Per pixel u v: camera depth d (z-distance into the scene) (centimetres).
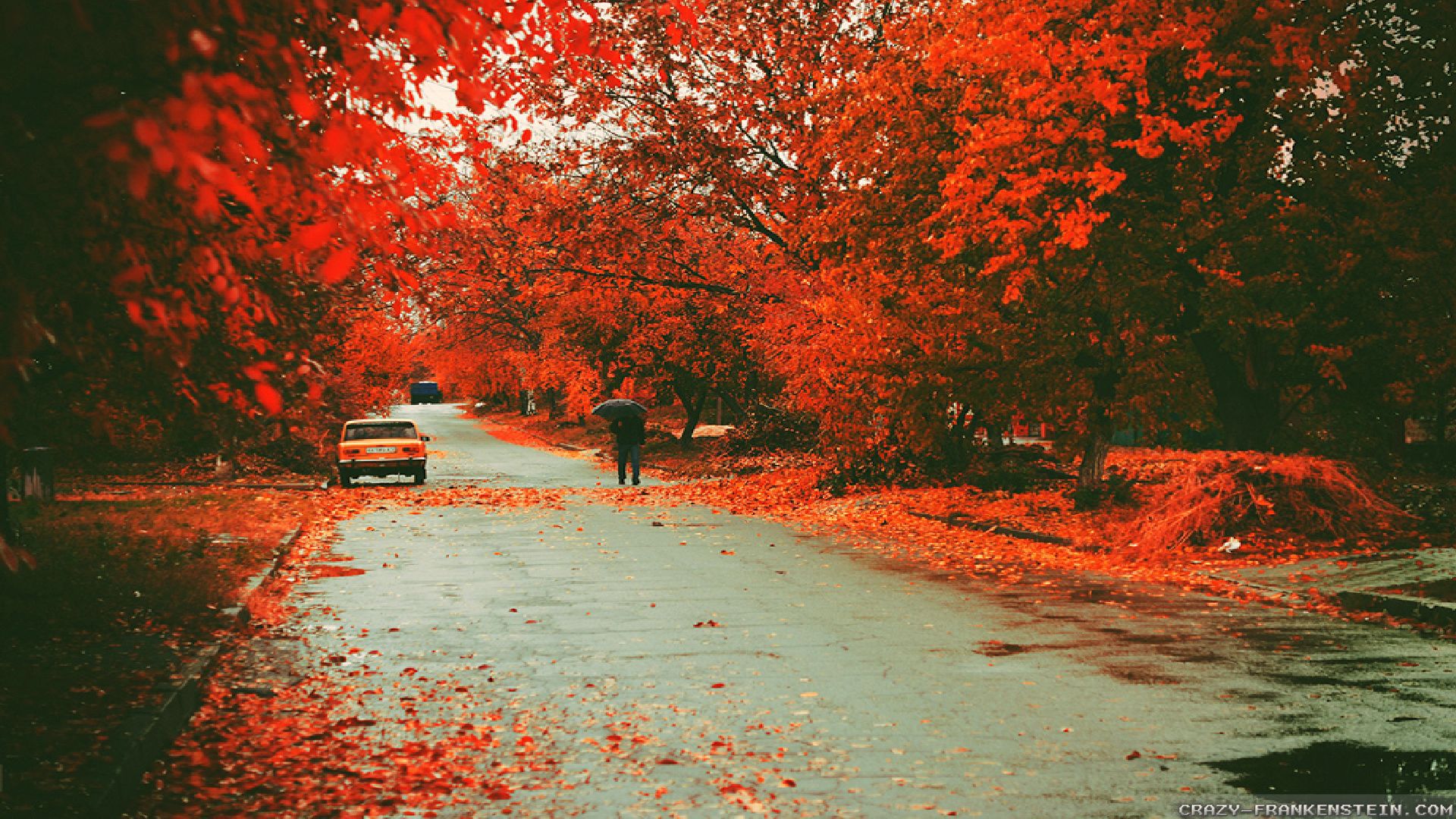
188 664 824
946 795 576
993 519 1958
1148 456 2966
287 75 468
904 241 2267
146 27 423
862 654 932
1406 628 1034
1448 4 1627
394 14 488
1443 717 721
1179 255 1797
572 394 5531
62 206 504
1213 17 1614
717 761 639
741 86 2725
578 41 604
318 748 671
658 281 3117
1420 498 1634
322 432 3559
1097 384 2084
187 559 1335
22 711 682
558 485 3145
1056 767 621
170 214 562
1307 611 1134
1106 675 849
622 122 2712
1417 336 1678
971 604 1191
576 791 589
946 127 2186
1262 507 1546
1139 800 566
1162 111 1731
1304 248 1691
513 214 2786
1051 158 1759
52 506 1942
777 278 3256
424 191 590
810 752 656
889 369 2195
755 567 1489
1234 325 1747
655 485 3072
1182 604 1181
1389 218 1617
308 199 529
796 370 2698
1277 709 742
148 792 591
